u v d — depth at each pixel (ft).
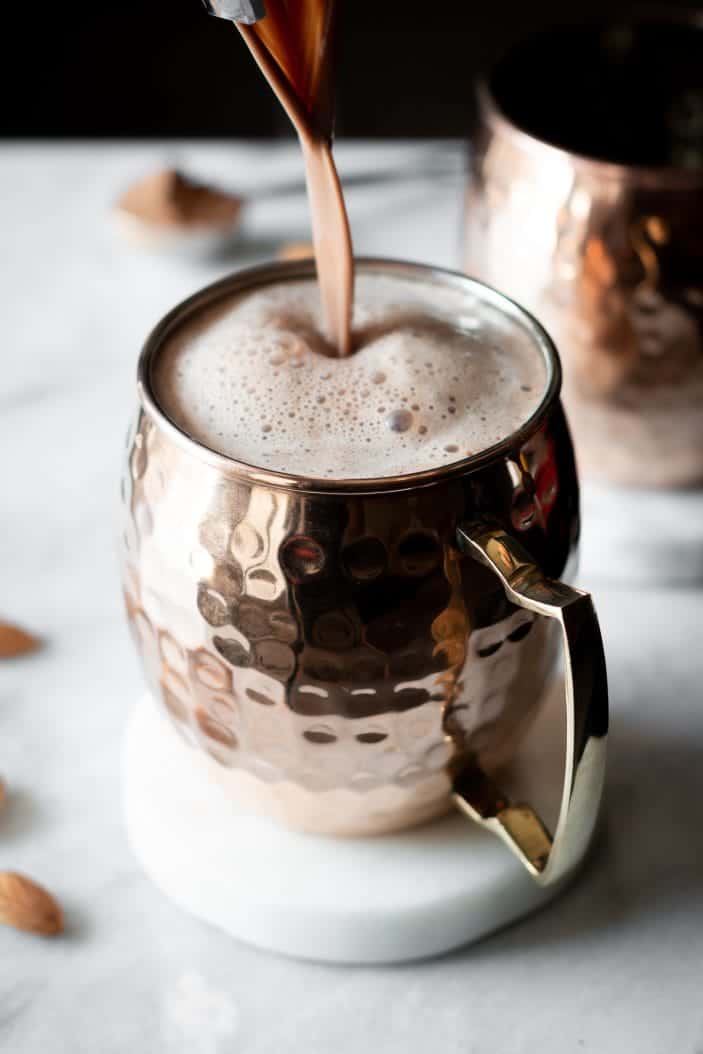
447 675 1.29
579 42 1.84
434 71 4.08
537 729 1.52
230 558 1.26
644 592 1.67
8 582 1.70
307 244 2.03
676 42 1.85
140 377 1.30
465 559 1.26
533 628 1.32
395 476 1.22
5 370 1.95
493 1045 1.34
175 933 1.42
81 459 1.85
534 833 1.39
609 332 1.65
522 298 1.69
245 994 1.38
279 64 1.25
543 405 1.28
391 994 1.38
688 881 1.45
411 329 1.37
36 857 1.47
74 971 1.39
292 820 1.41
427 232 2.11
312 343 1.36
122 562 1.37
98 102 4.06
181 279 2.09
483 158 1.70
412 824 1.44
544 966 1.40
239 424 1.30
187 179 2.11
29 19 4.33
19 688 1.60
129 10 4.34
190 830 1.44
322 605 1.25
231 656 1.29
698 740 1.54
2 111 4.02
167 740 1.52
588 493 1.79
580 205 1.61
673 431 1.70
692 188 1.57
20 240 2.14
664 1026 1.35
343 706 1.29
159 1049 1.34
